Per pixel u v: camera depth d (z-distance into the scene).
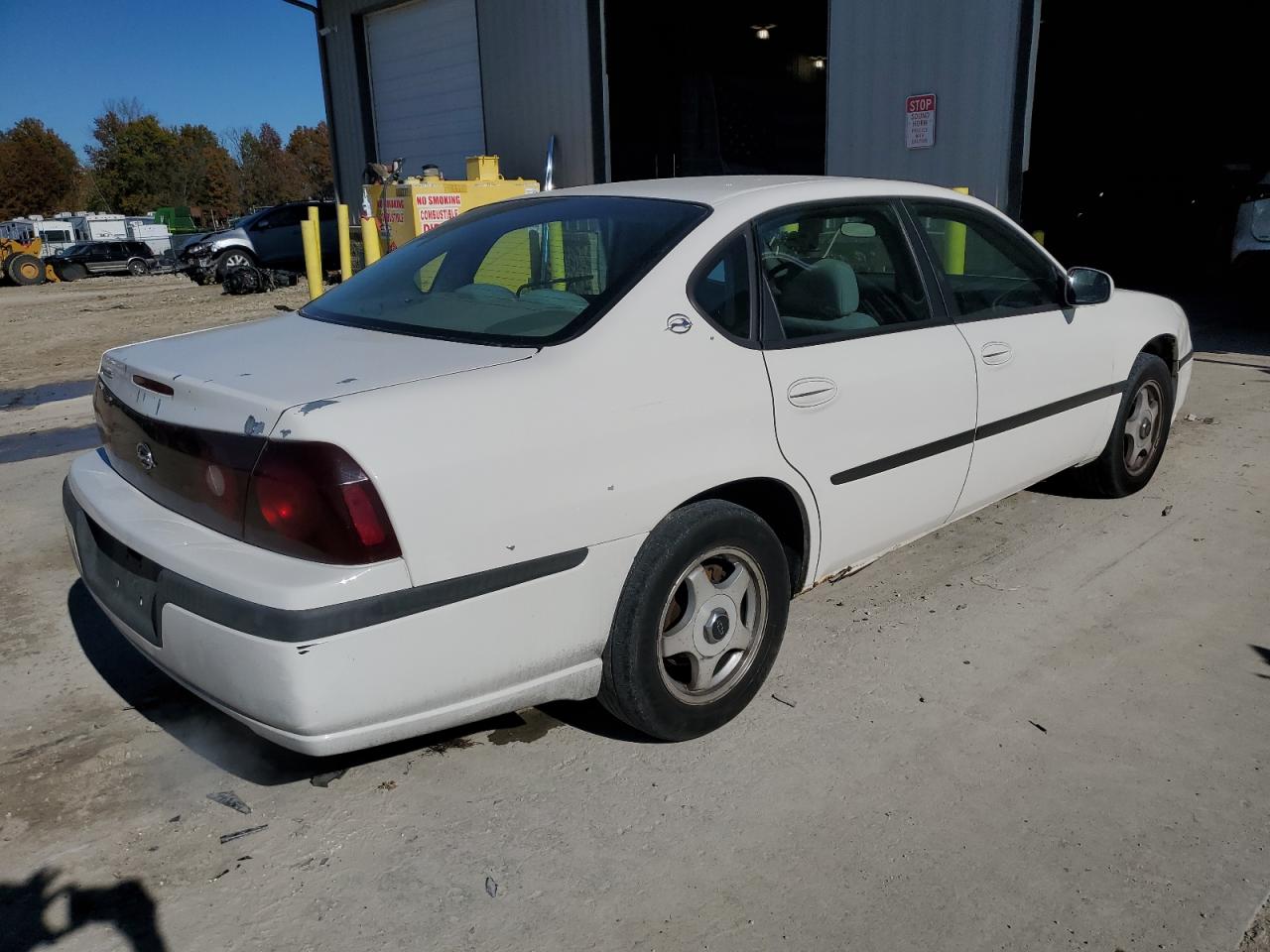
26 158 71.94
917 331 3.51
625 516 2.62
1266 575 4.07
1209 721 3.06
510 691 2.54
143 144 82.62
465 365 2.55
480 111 14.30
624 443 2.60
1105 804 2.68
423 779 2.86
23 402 8.68
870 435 3.29
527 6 12.94
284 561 2.26
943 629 3.69
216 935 2.28
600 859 2.51
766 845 2.55
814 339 3.15
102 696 3.36
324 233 20.83
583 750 2.99
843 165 9.94
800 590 3.29
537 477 2.44
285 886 2.44
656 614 2.74
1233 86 13.28
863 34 9.50
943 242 3.75
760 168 18.98
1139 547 4.38
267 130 98.06
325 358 2.68
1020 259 4.13
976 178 8.93
